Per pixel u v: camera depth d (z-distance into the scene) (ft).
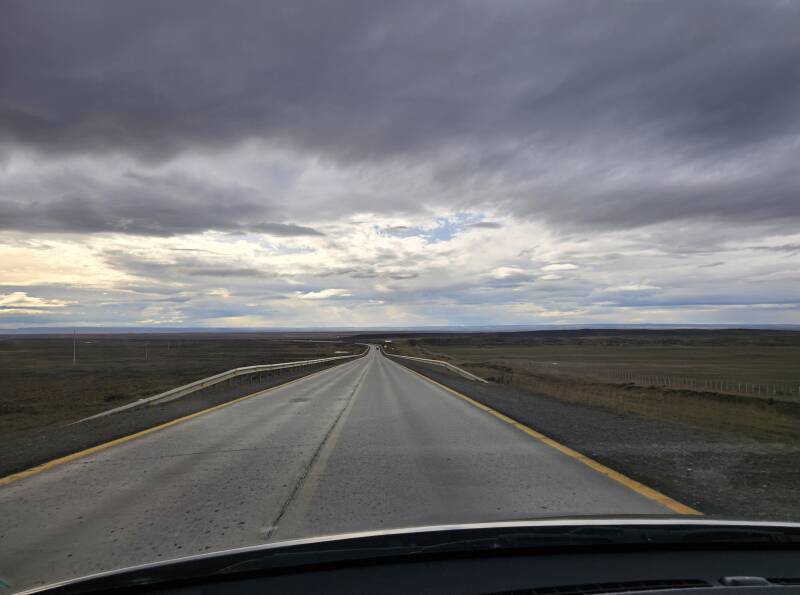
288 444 30.09
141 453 27.58
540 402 52.54
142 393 65.46
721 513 16.22
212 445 29.86
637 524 10.65
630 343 558.56
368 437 32.30
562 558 10.15
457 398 57.21
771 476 21.62
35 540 14.55
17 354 245.04
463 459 25.48
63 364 167.53
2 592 11.05
